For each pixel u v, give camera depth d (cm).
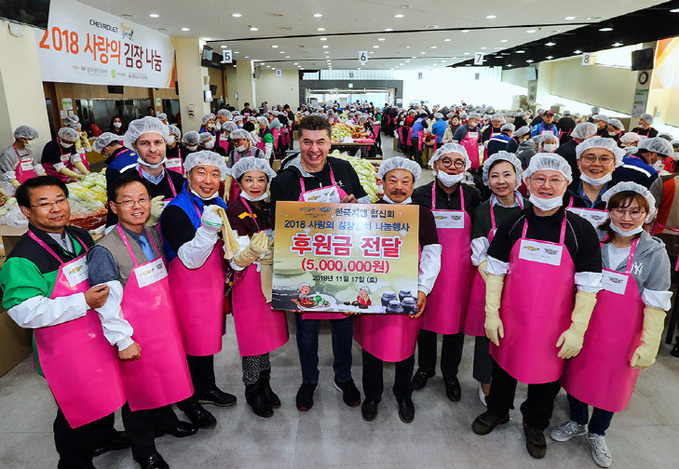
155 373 179
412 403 236
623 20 991
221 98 1839
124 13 788
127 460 207
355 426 230
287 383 268
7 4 443
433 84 2734
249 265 207
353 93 2908
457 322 237
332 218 199
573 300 188
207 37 1144
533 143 518
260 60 1920
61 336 158
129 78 858
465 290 236
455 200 231
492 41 1270
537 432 211
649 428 231
